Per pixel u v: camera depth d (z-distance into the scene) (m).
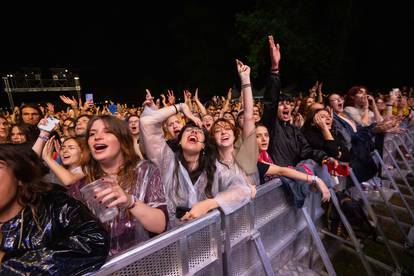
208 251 1.43
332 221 2.73
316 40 18.86
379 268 2.52
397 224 2.95
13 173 0.97
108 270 0.97
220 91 30.20
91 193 1.04
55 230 0.96
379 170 3.71
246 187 1.67
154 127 1.86
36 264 0.87
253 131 2.05
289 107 2.93
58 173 2.15
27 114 3.44
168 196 1.78
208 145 1.96
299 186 2.04
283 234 2.09
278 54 2.58
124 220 1.32
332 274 1.97
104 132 1.36
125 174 1.38
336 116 3.36
